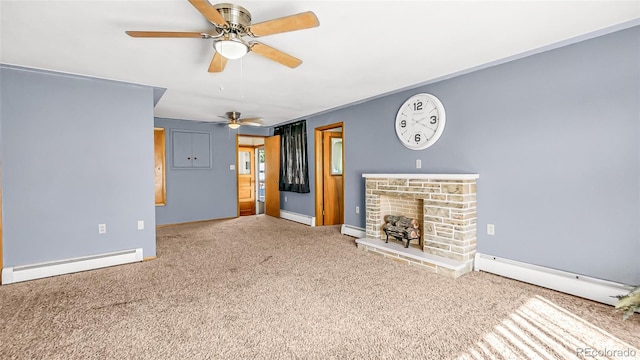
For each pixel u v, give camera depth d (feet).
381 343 5.93
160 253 12.30
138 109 11.37
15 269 9.20
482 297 7.95
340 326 6.56
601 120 7.53
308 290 8.46
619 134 7.28
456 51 8.57
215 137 20.27
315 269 10.23
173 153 18.67
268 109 16.33
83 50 8.17
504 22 6.91
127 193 11.13
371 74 10.53
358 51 8.49
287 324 6.64
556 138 8.29
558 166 8.27
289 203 20.86
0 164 9.14
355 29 7.16
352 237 15.08
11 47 7.93
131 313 7.15
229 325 6.60
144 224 11.44
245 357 5.50
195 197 19.56
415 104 11.87
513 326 6.52
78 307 7.48
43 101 9.69
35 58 8.70
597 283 7.64
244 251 12.54
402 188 11.70
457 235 9.84
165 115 17.63
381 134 13.55
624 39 7.15
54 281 9.26
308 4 6.04
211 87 11.92
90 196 10.47
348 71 10.18
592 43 7.61
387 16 6.57
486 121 9.78
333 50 8.41
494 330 6.37
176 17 6.51
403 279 9.28
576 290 7.90
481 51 8.60
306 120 18.76
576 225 8.01
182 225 18.56
